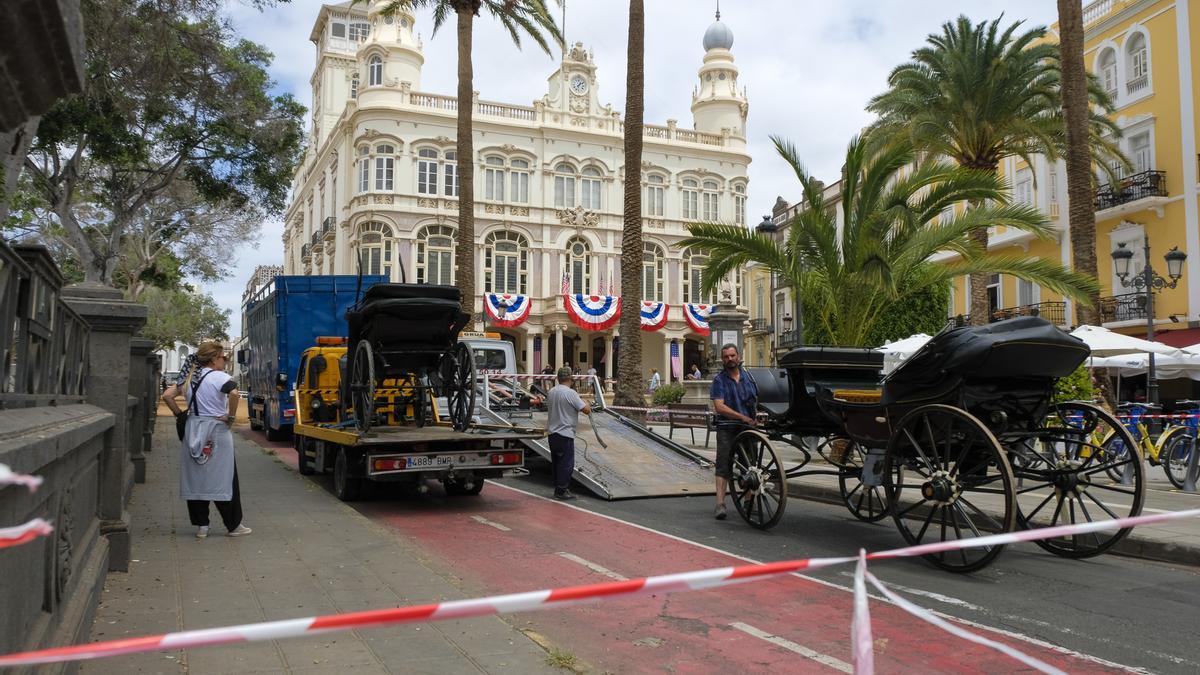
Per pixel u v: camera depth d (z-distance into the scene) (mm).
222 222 31562
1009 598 5852
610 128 47000
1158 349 15562
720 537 8219
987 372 6570
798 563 2203
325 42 54812
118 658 4125
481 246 43344
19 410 2969
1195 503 9680
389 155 41656
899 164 13453
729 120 50594
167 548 6961
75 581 4078
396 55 43594
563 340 45344
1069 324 27469
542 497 11109
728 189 49281
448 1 22109
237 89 19250
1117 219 25781
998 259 13391
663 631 5094
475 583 6195
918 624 5242
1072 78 15930
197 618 4906
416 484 11633
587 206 46062
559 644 4816
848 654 4664
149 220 29188
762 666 4461
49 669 2928
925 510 9203
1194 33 23609
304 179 57250
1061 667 4449
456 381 11172
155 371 18875
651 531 8539
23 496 2430
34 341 3604
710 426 13344
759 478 8609
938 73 20625
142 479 11109
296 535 7633
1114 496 10336
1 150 6891
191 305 61438
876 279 12664
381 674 4027
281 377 14766
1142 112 25219
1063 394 13094
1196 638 4938
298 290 18188
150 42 14938
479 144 43594
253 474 12781
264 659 4207
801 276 14633
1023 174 29797
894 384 7281
